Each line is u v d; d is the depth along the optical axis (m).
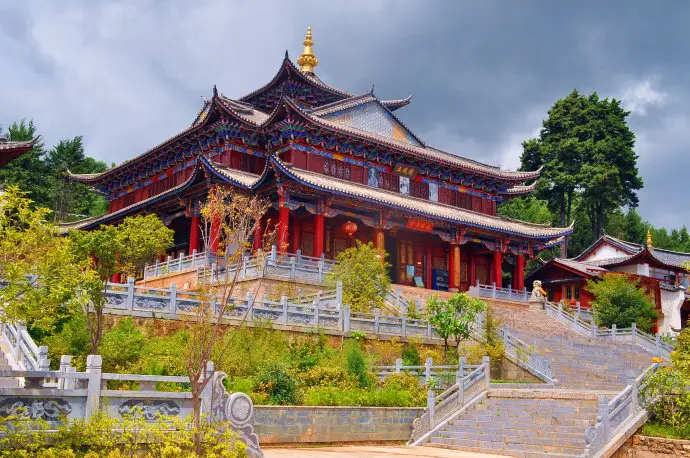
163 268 48.41
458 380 30.27
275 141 58.59
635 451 24.89
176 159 64.06
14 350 22.62
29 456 14.24
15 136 94.31
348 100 63.03
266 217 55.88
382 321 35.47
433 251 66.62
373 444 27.08
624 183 103.31
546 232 67.31
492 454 25.58
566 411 27.02
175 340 28.12
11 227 17.73
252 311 31.28
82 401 15.84
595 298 67.19
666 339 50.19
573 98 104.31
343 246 59.81
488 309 37.94
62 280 18.44
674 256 80.31
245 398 18.33
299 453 23.02
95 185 75.31
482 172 68.00
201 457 16.09
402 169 63.09
